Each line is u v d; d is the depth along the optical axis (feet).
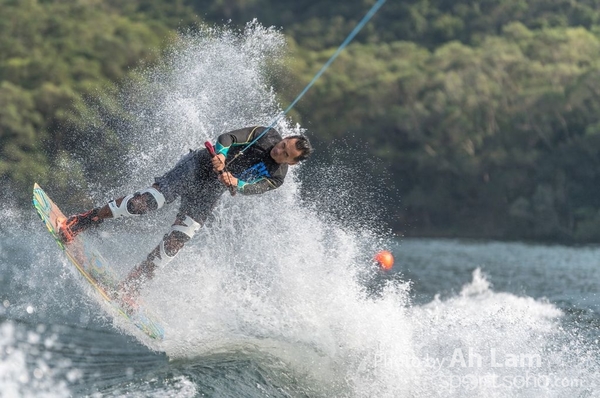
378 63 650.43
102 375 58.44
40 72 439.63
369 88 578.66
